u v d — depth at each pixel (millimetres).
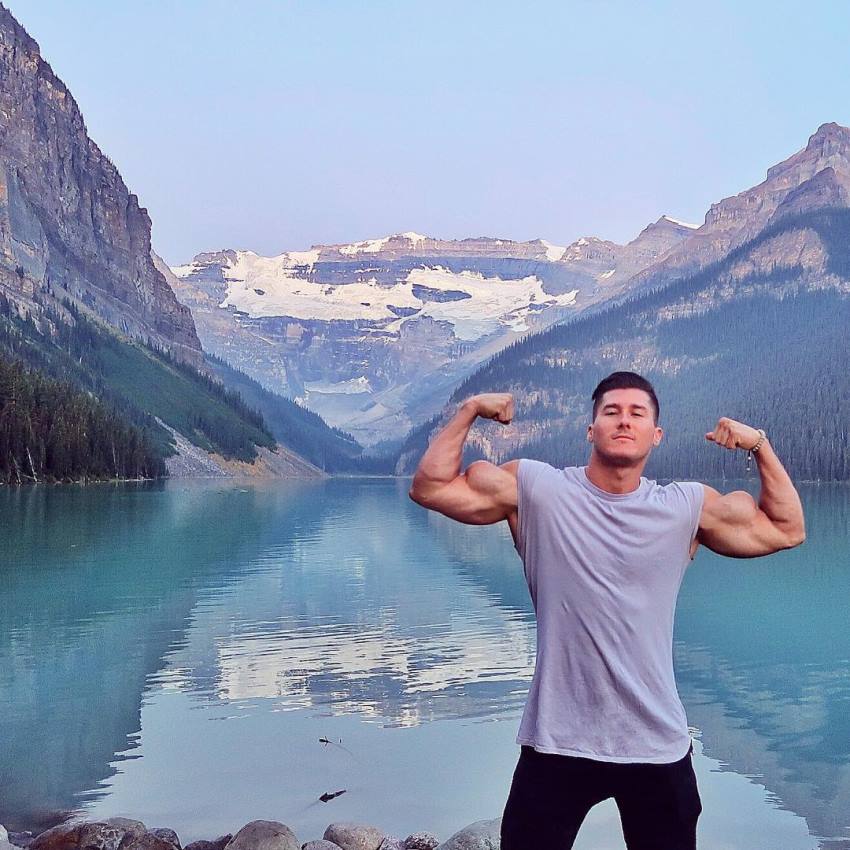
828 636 21938
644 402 4203
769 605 27172
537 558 4180
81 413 150750
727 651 20094
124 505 82750
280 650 19484
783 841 9195
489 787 10945
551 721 4113
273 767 11688
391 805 10344
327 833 9172
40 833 9430
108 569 34969
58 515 66812
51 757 12094
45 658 18688
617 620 4066
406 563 38781
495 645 20016
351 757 12039
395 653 19109
